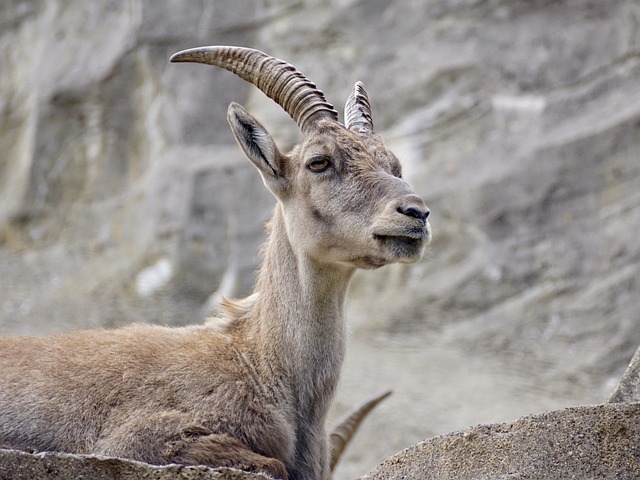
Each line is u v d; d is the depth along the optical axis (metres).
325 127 16.73
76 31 56.41
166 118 52.41
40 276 48.91
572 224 42.69
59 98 54.66
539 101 45.50
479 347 40.09
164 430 14.92
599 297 40.50
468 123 46.62
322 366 16.41
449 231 44.91
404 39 49.38
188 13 53.00
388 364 38.66
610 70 44.81
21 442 15.12
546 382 36.66
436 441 14.13
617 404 13.39
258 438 15.45
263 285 16.94
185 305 46.16
